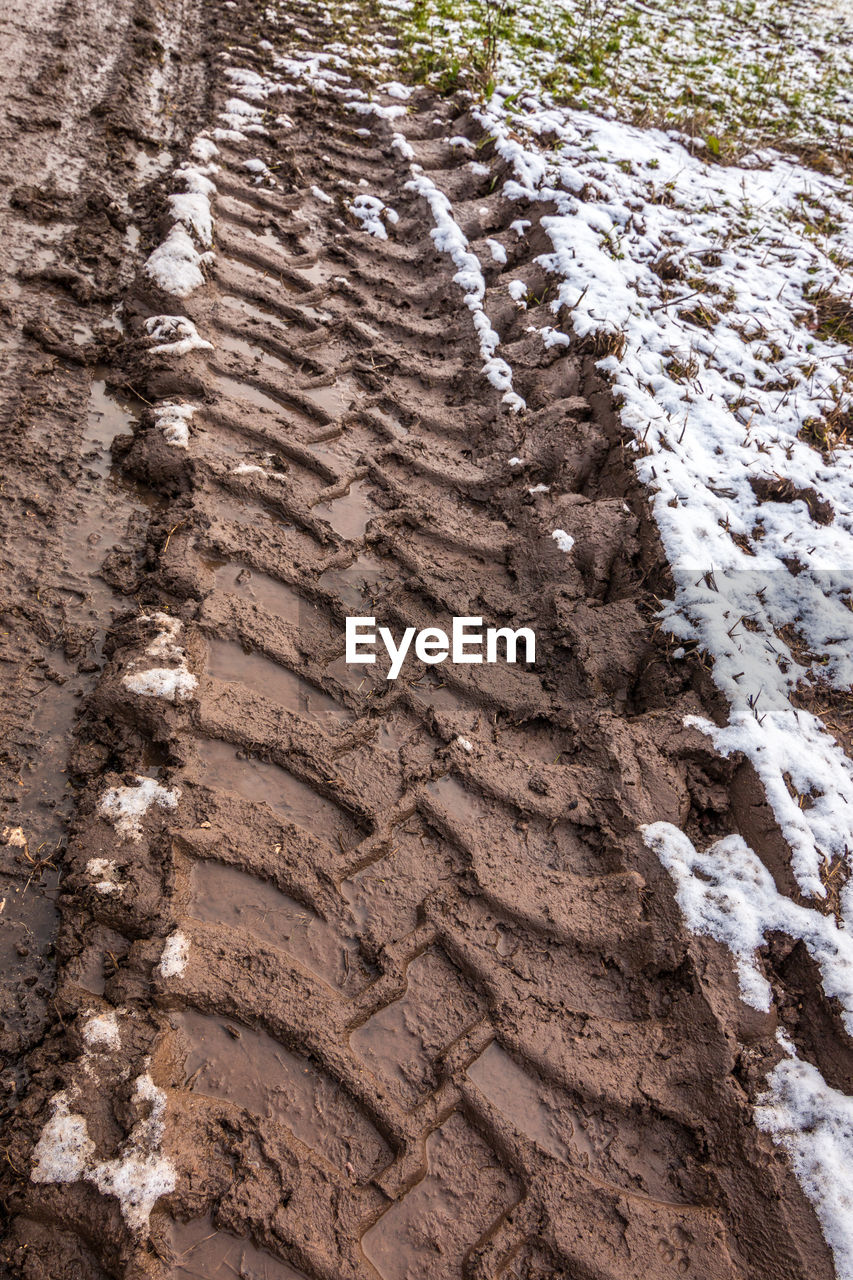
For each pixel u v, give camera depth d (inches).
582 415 173.8
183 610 132.0
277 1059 93.1
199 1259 80.1
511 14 339.6
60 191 200.7
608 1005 101.7
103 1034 91.0
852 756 127.5
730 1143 91.0
